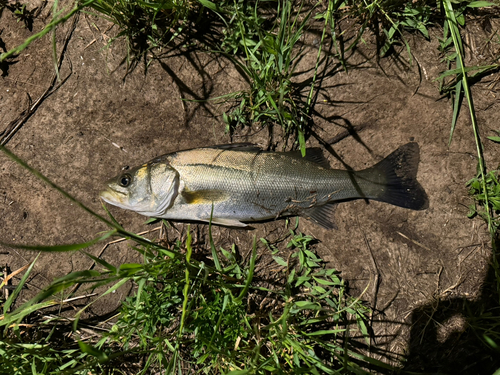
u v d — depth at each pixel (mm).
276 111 479
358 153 512
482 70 501
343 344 500
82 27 519
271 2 510
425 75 508
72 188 519
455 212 504
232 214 483
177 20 497
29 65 522
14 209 520
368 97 511
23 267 497
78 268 518
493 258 479
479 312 495
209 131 520
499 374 411
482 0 500
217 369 479
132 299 483
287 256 513
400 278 507
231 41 504
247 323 456
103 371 485
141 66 519
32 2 520
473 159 503
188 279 418
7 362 459
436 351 496
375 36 509
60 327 514
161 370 505
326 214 490
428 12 491
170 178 475
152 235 519
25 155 520
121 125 521
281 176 471
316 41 513
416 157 485
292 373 440
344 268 510
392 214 509
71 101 521
